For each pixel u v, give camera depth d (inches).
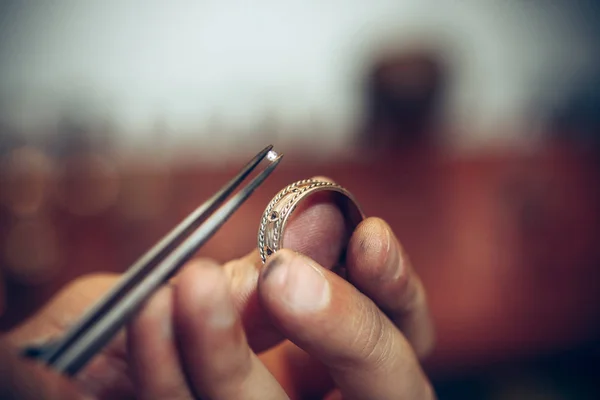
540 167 22.0
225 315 5.3
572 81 23.8
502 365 18.8
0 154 20.1
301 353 7.9
